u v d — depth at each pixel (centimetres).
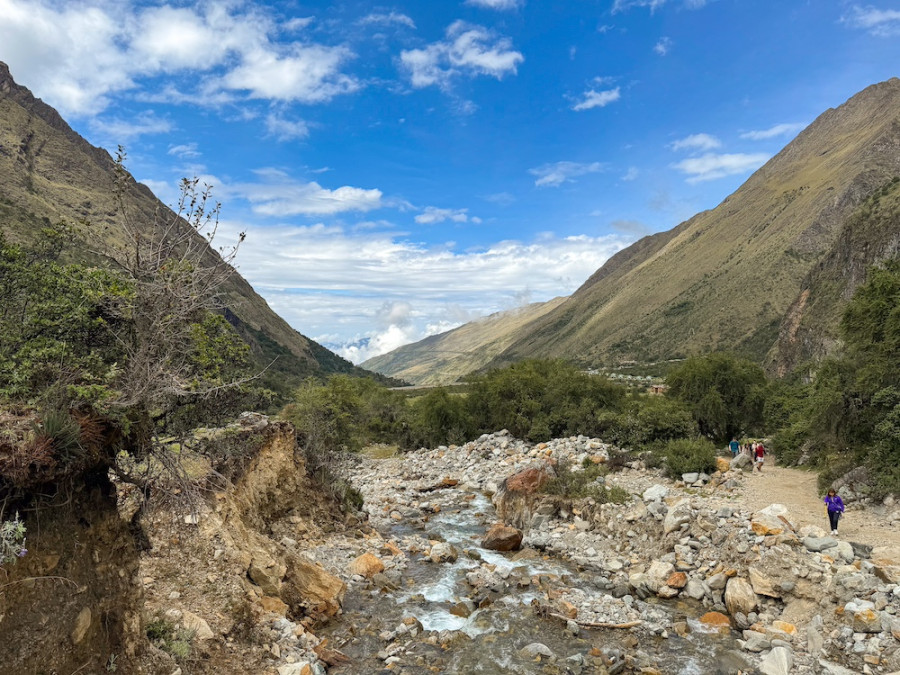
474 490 3569
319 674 1191
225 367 1019
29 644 591
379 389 7631
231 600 1215
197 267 838
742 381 4450
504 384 5191
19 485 585
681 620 1591
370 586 1789
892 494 2078
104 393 739
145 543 906
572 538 2320
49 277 845
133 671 768
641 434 3900
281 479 2056
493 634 1503
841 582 1488
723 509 2009
